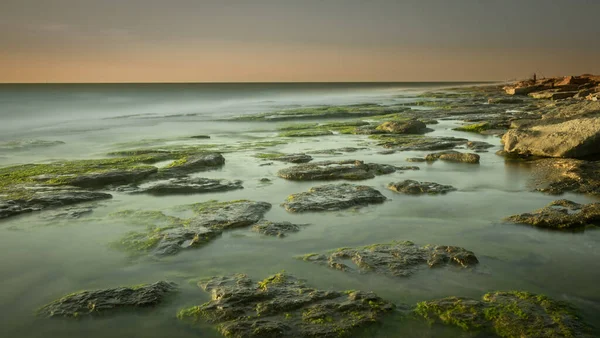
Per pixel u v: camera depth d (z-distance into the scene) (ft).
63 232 30.01
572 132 53.16
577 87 195.62
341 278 22.24
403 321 18.26
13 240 28.68
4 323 18.85
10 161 61.11
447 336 17.26
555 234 28.37
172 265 24.39
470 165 51.57
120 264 24.71
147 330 18.07
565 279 22.09
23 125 119.65
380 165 49.98
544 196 37.86
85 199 37.70
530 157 55.11
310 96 329.52
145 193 40.42
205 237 28.09
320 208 34.09
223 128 108.37
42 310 19.83
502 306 19.10
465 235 28.48
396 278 22.12
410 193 38.93
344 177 45.11
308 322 18.13
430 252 25.00
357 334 17.37
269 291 20.67
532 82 272.51
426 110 137.59
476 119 105.09
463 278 22.17
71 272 23.80
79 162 55.01
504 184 42.19
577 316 18.34
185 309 19.54
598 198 36.52
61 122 128.57
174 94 341.41
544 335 16.92
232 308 19.22
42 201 36.45
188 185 41.78
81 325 18.56
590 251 25.63
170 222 31.58
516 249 26.02
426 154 59.98
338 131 89.97
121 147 75.10
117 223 31.68
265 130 101.55
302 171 46.50
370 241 27.61
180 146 72.59
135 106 203.62
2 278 23.20
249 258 25.13
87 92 342.44
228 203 35.60
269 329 17.58
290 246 26.86
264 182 44.45
